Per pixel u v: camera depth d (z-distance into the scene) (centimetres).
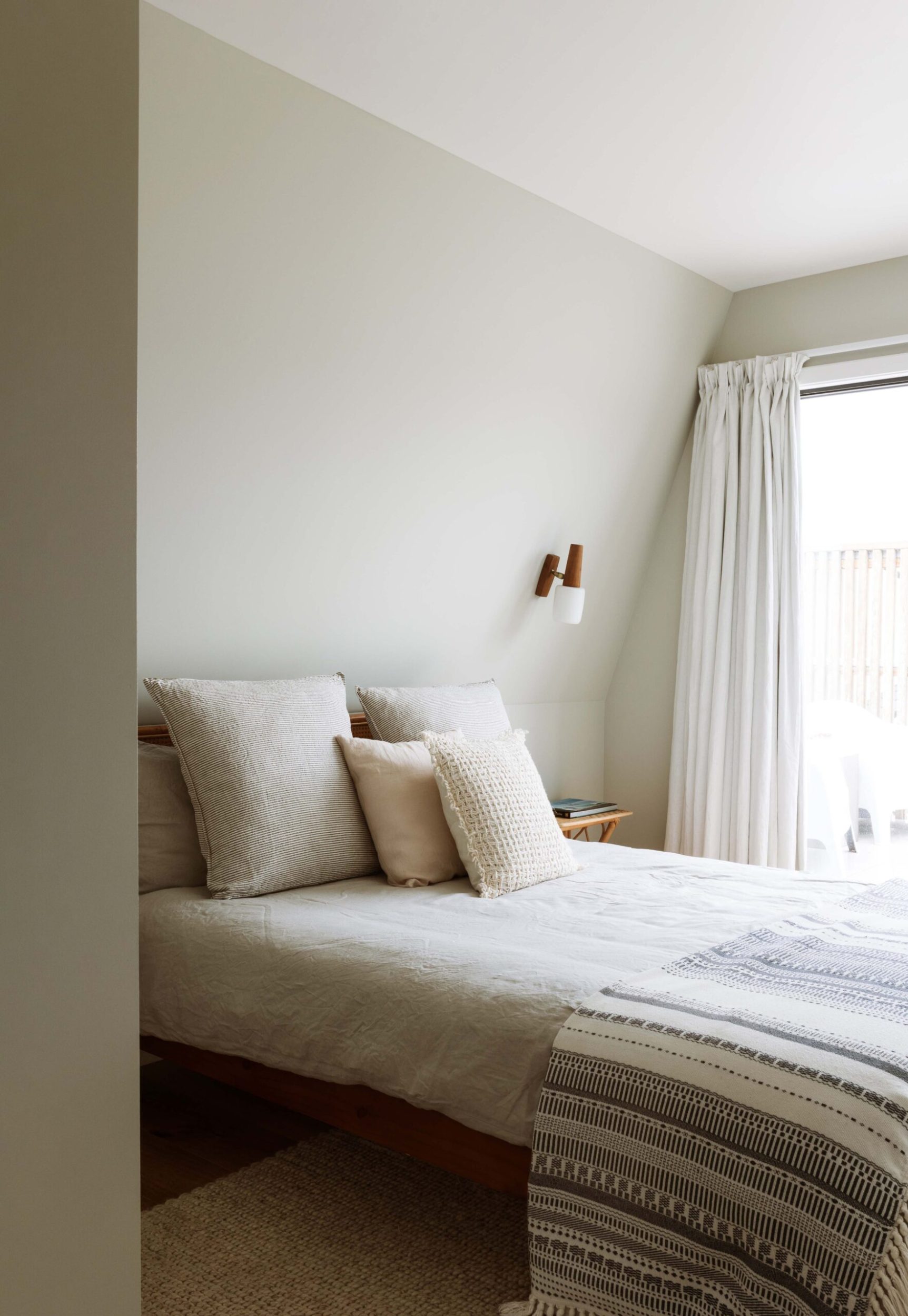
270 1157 242
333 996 211
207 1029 232
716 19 233
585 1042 175
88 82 116
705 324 429
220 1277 190
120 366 120
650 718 478
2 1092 110
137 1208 124
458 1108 188
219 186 248
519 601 417
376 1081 201
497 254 320
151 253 245
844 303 406
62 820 115
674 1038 170
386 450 326
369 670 372
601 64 250
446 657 401
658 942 227
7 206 108
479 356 337
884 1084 154
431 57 244
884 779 444
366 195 276
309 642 344
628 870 307
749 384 427
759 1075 158
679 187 322
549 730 464
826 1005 182
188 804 276
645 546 466
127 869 122
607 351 386
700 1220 154
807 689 466
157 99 228
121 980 121
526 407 366
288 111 248
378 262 290
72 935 116
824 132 286
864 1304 136
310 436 302
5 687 110
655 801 476
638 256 373
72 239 114
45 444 112
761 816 416
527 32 236
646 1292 158
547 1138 171
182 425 272
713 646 434
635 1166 161
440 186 291
